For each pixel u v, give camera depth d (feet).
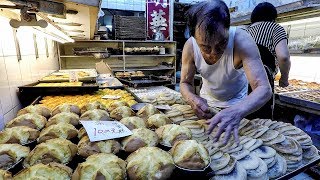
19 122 3.45
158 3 18.03
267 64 6.29
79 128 3.72
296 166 3.10
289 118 10.69
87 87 6.68
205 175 2.46
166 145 3.14
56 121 3.58
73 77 8.15
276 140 3.27
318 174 5.03
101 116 3.76
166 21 18.51
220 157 2.80
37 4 2.65
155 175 2.34
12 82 5.28
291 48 11.12
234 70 4.26
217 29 3.10
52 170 2.23
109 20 18.60
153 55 17.79
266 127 3.67
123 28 16.97
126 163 2.56
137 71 17.25
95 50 15.67
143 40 17.62
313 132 8.89
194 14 3.28
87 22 5.18
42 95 6.27
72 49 16.70
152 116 3.83
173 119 4.13
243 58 3.83
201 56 4.45
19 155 2.64
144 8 19.17
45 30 5.60
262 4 6.72
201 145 2.75
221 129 2.93
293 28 11.91
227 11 3.23
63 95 6.48
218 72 4.50
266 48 6.31
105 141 2.89
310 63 11.77
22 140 3.02
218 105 5.26
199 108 4.18
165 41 18.21
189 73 5.01
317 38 9.99
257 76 3.59
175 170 2.49
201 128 3.61
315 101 8.07
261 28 6.49
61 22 5.22
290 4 7.86
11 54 5.30
